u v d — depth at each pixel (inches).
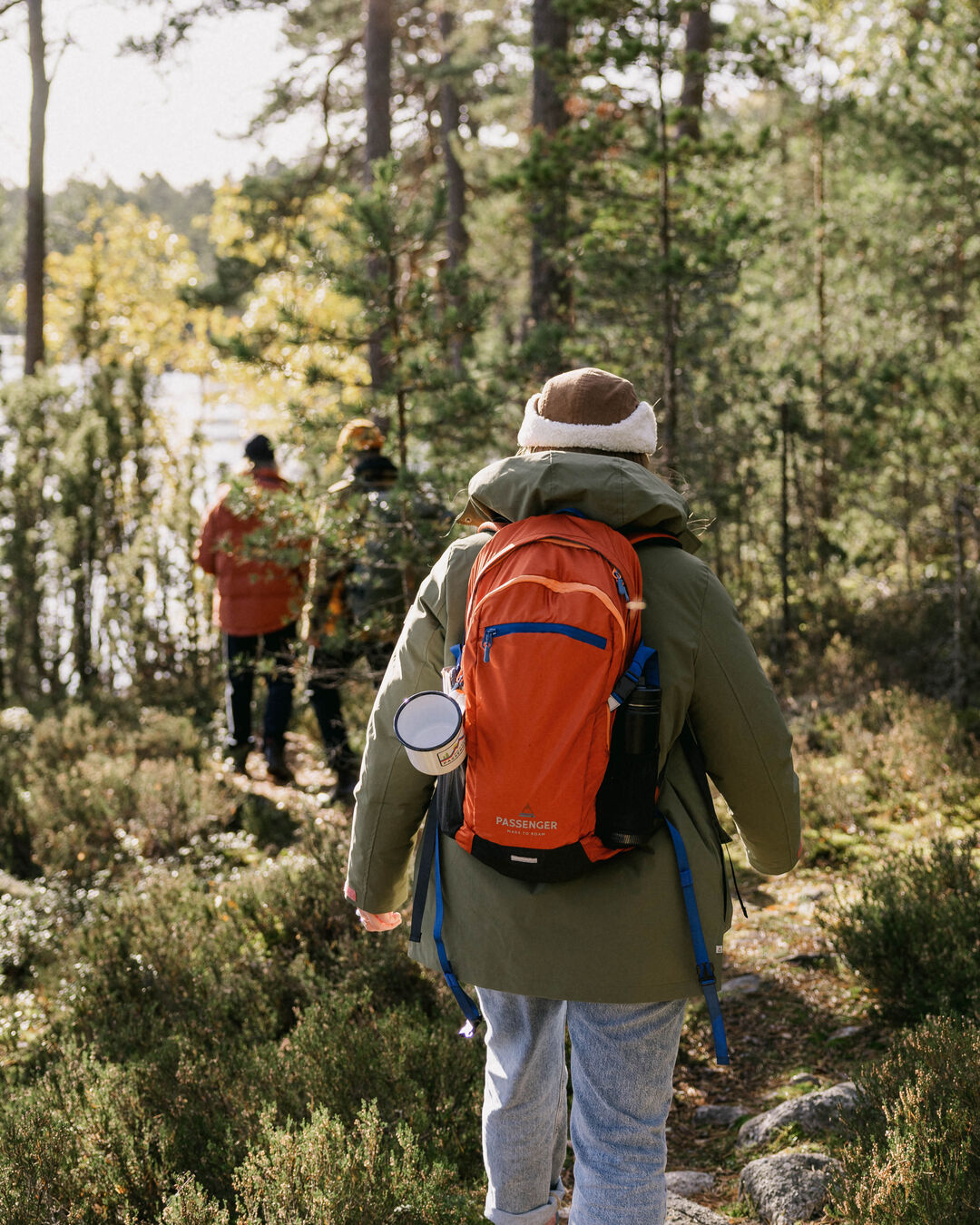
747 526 414.0
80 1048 121.4
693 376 358.3
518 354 220.2
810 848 185.6
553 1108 72.8
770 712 65.1
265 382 540.7
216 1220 78.2
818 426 406.9
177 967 136.3
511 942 64.1
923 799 203.6
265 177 658.2
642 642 64.1
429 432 201.9
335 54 682.2
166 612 331.0
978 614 279.7
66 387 351.9
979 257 463.2
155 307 700.0
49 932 166.2
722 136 301.9
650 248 315.3
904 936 125.7
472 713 61.7
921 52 429.1
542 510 66.5
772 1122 104.5
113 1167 89.7
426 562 195.3
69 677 321.7
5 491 318.7
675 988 64.1
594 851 61.2
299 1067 104.7
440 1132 100.2
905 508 340.8
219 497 246.5
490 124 681.6
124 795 219.6
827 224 454.6
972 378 314.8
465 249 585.9
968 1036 95.7
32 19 521.3
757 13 317.7
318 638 216.7
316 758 261.6
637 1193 66.9
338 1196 79.3
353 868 74.3
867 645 310.3
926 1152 81.0
